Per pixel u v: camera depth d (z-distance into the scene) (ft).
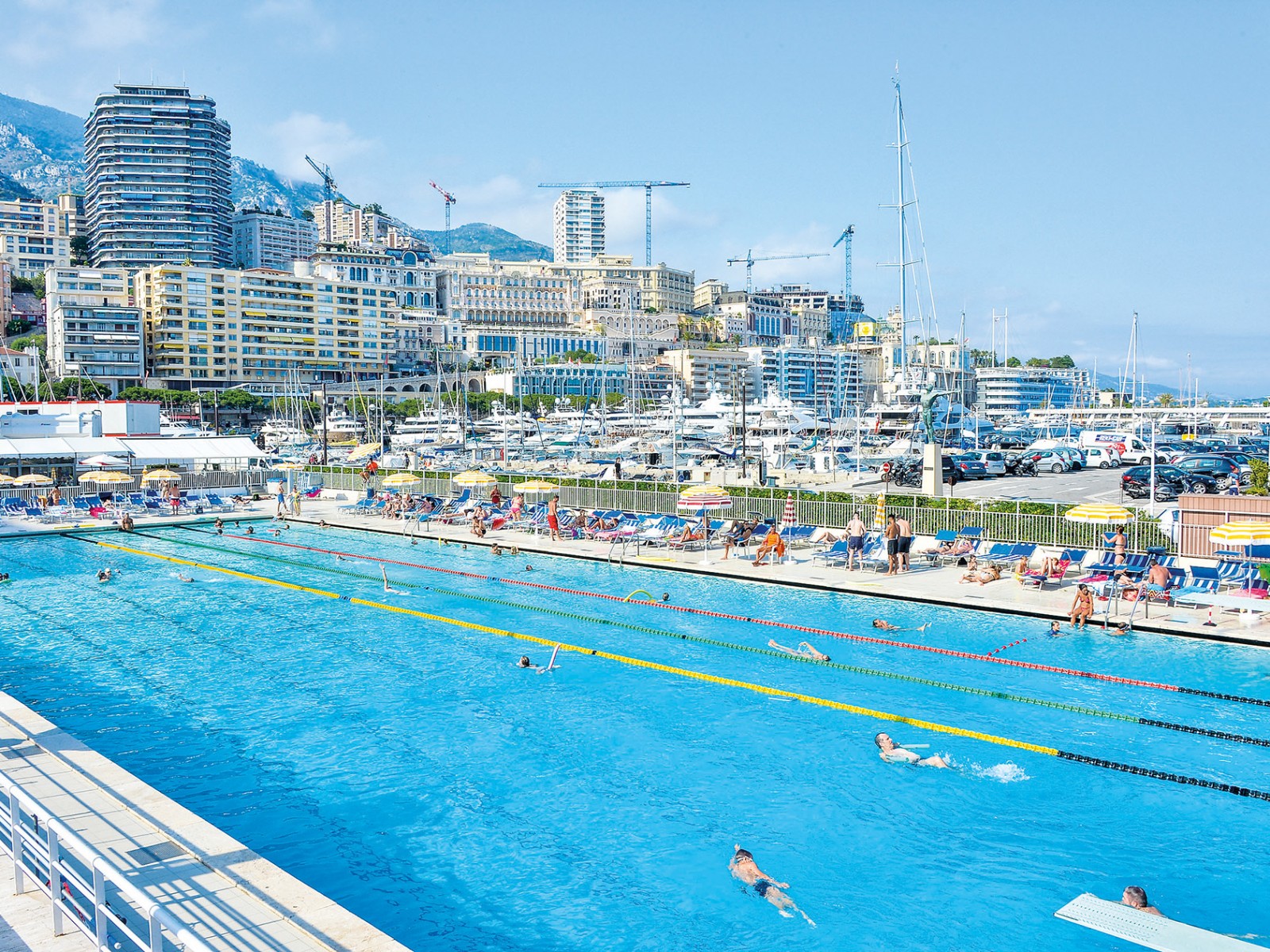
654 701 65.00
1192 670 69.10
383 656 77.25
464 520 159.53
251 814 47.78
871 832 45.34
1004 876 41.22
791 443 320.09
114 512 171.12
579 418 481.46
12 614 93.81
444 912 38.93
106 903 31.63
